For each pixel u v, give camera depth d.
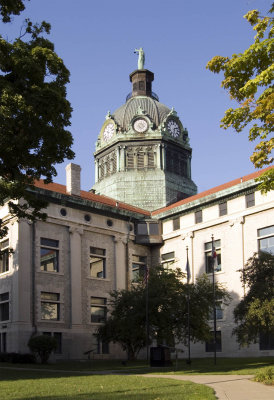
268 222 46.22
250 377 23.47
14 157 25.89
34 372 29.86
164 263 55.91
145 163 64.81
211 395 15.80
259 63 16.16
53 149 26.67
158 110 68.25
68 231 49.72
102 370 32.44
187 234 53.34
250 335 33.38
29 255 45.88
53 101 24.94
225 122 16.55
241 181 51.91
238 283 47.59
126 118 67.56
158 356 34.59
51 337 42.62
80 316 48.53
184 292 40.41
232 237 49.09
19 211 29.42
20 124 24.58
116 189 63.53
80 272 49.69
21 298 44.34
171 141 66.25
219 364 35.28
